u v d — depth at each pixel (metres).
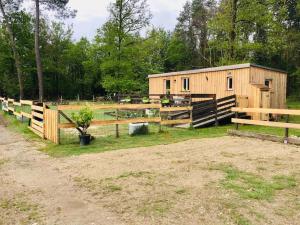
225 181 5.78
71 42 46.12
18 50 35.66
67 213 4.46
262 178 5.95
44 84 41.59
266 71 16.98
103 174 6.39
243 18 23.66
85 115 9.54
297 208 4.50
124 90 29.12
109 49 28.64
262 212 4.36
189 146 9.40
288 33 33.06
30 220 4.24
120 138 10.88
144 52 38.44
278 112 10.13
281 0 29.84
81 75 46.94
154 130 12.88
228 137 11.16
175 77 21.08
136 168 6.81
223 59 25.08
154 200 4.88
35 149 9.23
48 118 10.65
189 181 5.82
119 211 4.49
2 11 28.45
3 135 12.00
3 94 37.56
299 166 6.84
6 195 5.25
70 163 7.41
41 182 5.97
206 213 4.35
